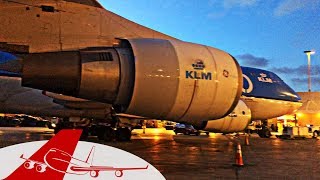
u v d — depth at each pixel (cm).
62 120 2102
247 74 1923
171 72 606
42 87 589
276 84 1984
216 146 1736
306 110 4909
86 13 635
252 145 1969
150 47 613
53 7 620
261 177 786
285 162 1096
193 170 855
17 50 597
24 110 1579
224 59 659
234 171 864
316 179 771
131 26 666
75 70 584
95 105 1484
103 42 632
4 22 599
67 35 620
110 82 591
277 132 4609
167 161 1020
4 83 1409
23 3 609
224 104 648
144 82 593
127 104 607
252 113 1877
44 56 583
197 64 627
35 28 610
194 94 620
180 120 647
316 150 1644
